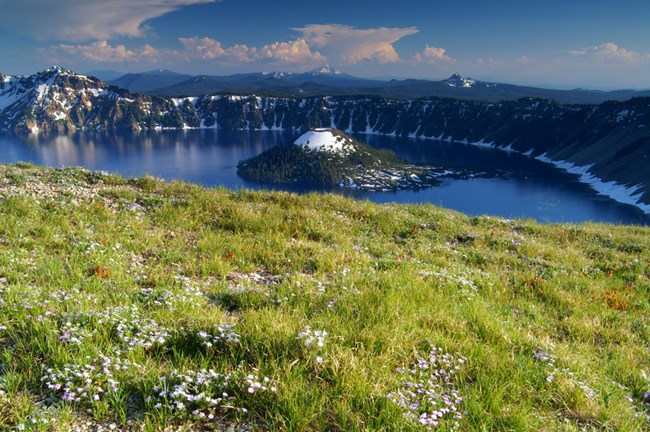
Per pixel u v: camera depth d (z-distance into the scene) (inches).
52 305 271.9
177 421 197.0
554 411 229.9
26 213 480.1
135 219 522.3
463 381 243.9
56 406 196.9
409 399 215.3
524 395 236.8
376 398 213.8
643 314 407.2
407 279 396.2
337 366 231.8
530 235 698.8
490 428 204.8
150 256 424.8
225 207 606.5
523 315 374.6
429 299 359.3
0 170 644.1
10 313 256.8
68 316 258.4
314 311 312.8
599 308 404.5
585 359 293.3
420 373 239.1
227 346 250.2
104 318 258.2
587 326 353.4
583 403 235.0
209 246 461.4
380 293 343.9
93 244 406.9
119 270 360.2
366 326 279.4
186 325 272.1
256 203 672.4
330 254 458.9
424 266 467.2
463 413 211.8
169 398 205.6
